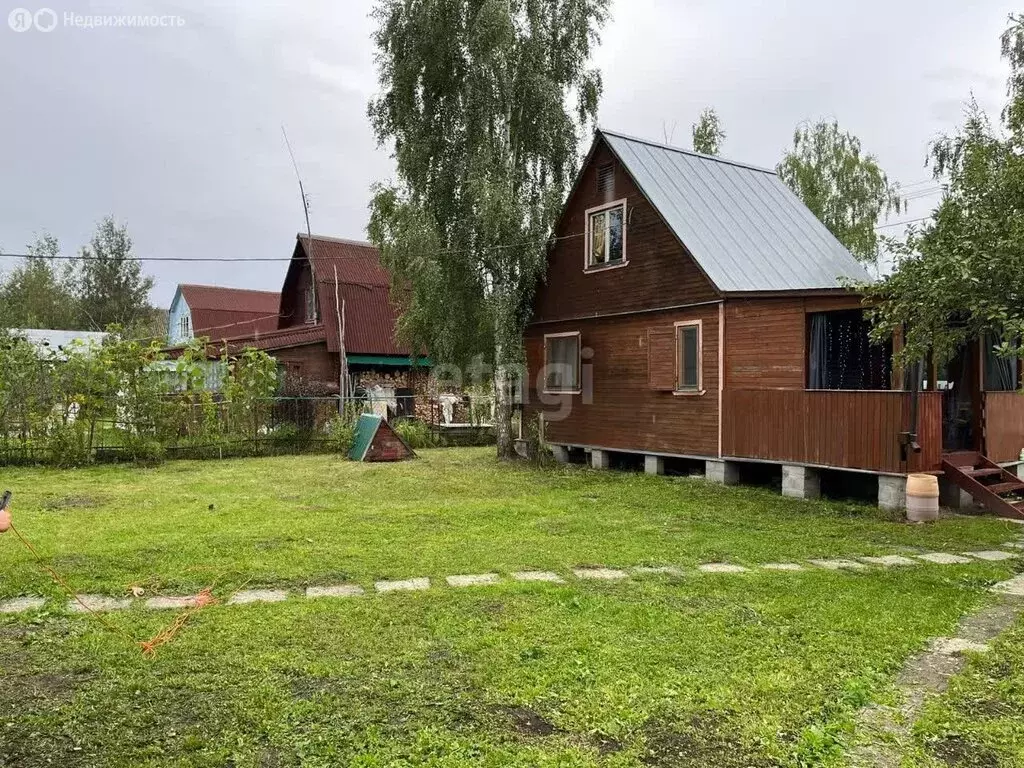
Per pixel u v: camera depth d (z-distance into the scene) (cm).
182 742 376
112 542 820
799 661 488
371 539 851
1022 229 738
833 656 498
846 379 1248
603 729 391
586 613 580
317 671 463
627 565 744
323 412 2020
